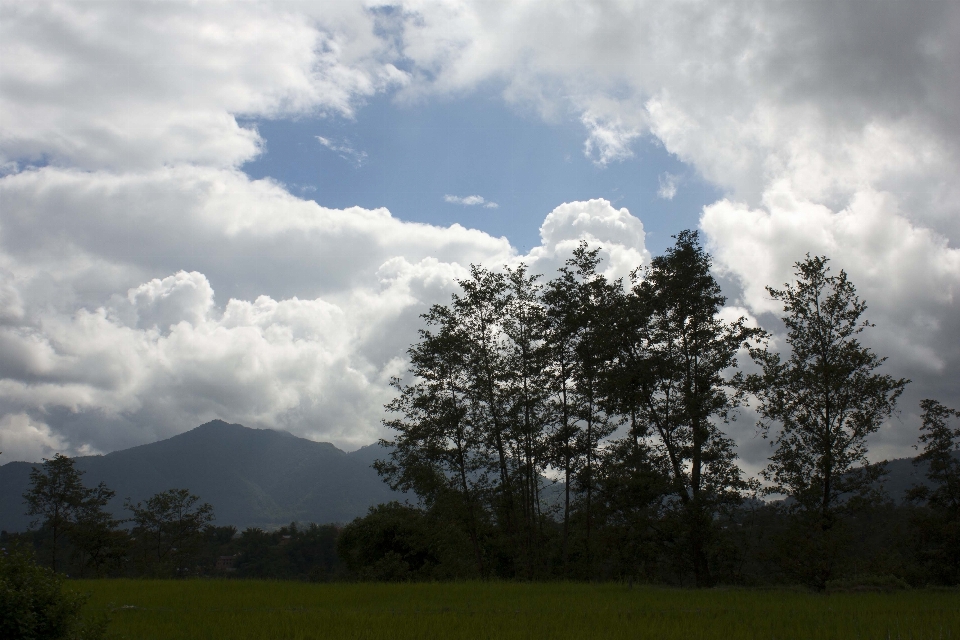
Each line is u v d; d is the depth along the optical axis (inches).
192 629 644.1
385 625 656.4
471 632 627.5
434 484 1352.1
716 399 1282.0
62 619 483.8
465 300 1380.4
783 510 1250.0
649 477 1243.2
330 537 3494.1
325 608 788.6
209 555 3255.4
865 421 1226.6
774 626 648.4
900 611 729.0
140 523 2397.9
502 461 1375.5
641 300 1359.5
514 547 1429.6
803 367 1279.5
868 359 1256.2
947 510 1505.9
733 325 1331.2
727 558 1262.3
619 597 882.1
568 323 1325.0
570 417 1358.3
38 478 2119.8
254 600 855.1
